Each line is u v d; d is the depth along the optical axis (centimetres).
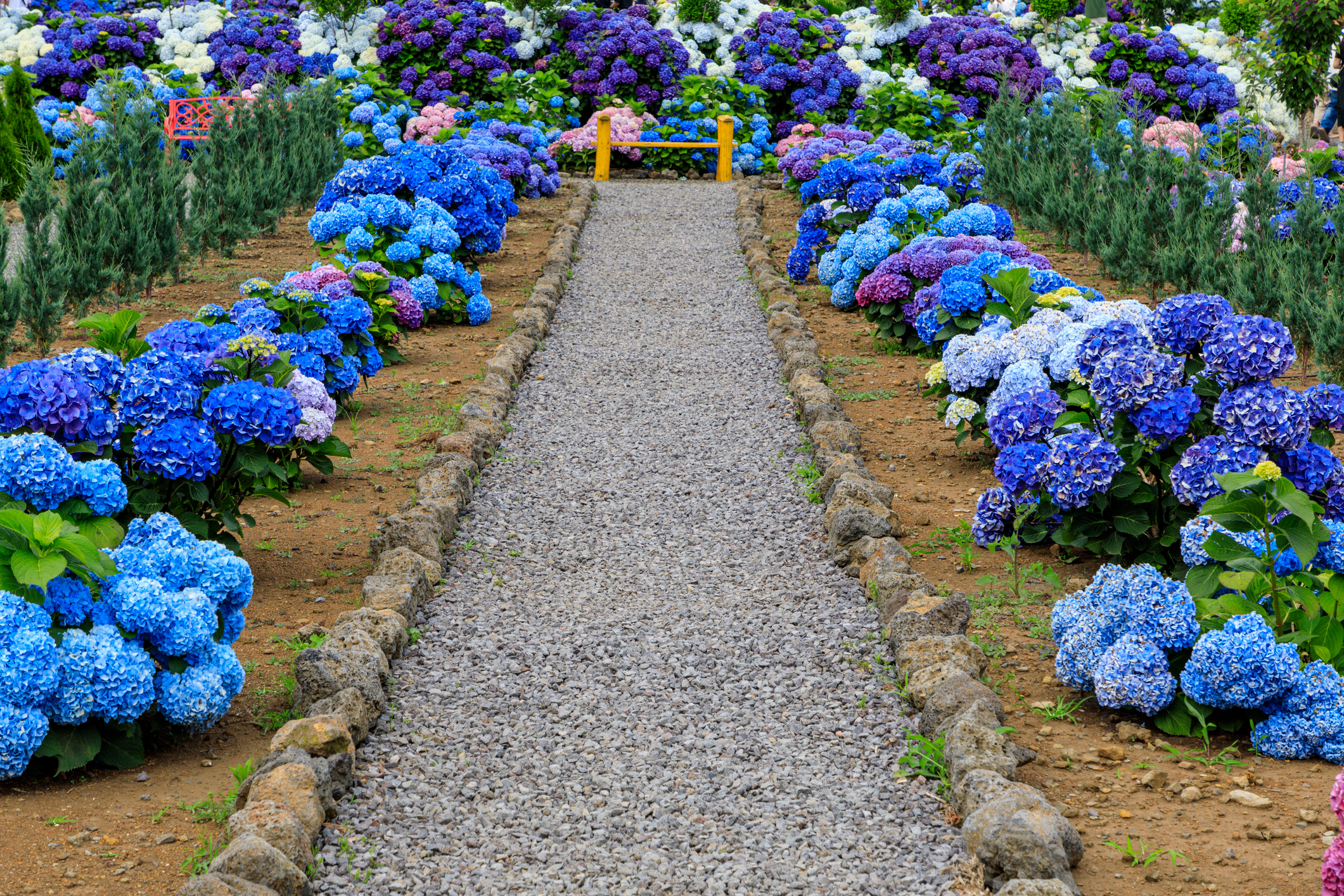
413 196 1079
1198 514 490
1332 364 758
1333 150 1188
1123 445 499
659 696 421
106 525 379
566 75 2089
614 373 866
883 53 2170
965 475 658
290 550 550
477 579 525
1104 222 1064
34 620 340
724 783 363
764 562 546
